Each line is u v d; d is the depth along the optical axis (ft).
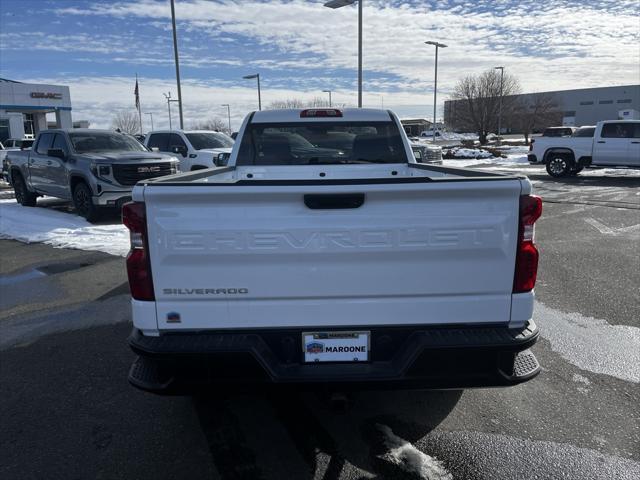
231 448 9.97
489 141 188.96
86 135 39.40
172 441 10.24
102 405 11.69
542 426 10.52
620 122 58.08
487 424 10.62
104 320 17.13
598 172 69.92
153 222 8.38
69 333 16.06
